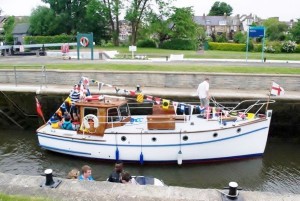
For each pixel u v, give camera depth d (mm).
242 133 12992
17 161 13688
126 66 22141
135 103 15641
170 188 5406
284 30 66250
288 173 12742
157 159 12969
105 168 13156
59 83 19781
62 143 13672
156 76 19031
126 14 48750
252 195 5188
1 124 18484
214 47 49938
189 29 49094
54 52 35531
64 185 5477
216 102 15242
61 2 55250
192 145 12742
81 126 13398
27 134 17516
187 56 32875
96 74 19359
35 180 5668
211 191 5305
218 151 12992
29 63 24734
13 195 5078
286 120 16188
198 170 12930
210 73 18562
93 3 49625
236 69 20844
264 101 16047
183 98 16719
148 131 12750
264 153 14711
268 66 22891
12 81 20297
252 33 28531
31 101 17859
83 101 13586
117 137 12836
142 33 50719
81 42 28766
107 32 55812
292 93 17391
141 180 9570
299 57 33750
